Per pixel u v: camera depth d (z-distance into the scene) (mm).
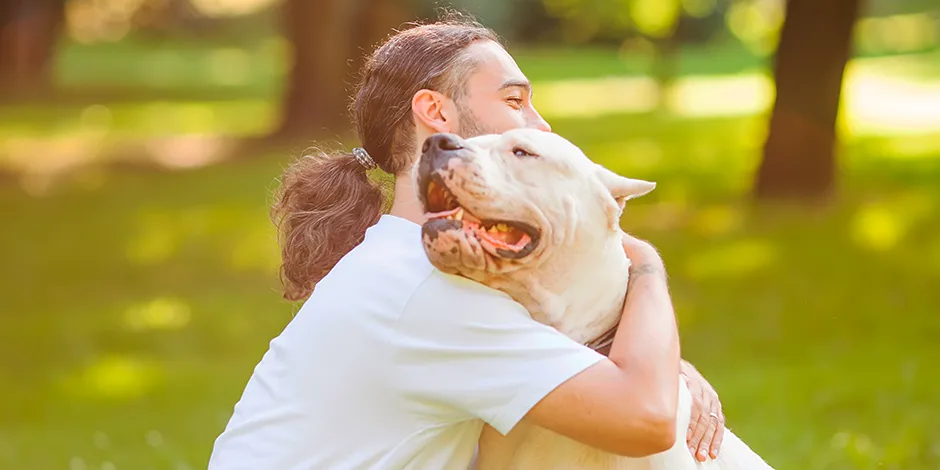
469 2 24141
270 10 49125
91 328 9203
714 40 42406
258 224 13211
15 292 10570
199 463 5531
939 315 8047
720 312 8680
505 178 2316
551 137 2404
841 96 12234
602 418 2283
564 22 41875
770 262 9977
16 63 30312
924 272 9172
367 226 2840
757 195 12430
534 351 2322
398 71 2709
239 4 50094
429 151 2305
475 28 2754
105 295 10391
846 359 7203
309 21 19312
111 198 15250
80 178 16891
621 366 2340
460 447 2531
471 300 2355
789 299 8812
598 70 35375
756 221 11508
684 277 9844
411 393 2389
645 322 2418
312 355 2459
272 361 2586
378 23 20062
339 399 2426
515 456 2568
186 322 9320
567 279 2410
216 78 35656
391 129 2721
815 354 7418
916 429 5488
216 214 13898
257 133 20469
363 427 2426
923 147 15805
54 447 6129
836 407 6125
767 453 5395
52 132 22219
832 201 12039
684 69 36438
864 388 6344
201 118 24359
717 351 7727
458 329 2352
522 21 41969
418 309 2367
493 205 2279
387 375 2395
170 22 48594
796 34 12086
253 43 48438
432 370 2365
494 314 2350
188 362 8148
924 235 10391
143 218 13875
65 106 26922
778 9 27359
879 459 5191
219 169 17203
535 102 27016
